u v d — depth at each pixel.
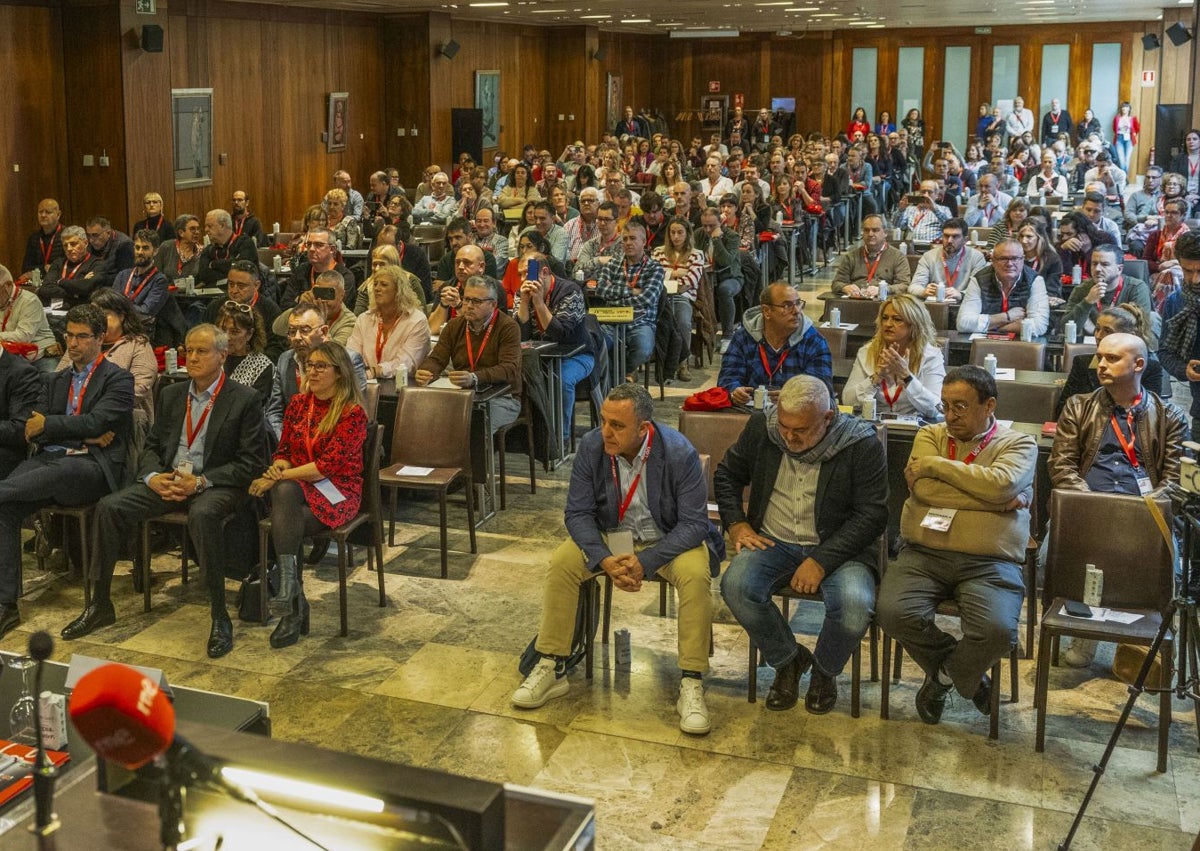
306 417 5.09
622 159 19.03
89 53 13.54
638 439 4.35
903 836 3.55
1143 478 4.76
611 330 8.25
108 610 5.10
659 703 4.40
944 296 8.46
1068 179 21.06
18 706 3.18
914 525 4.24
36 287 9.78
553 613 4.37
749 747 4.07
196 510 4.90
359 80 19.58
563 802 1.96
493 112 23.03
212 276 9.61
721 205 11.38
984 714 4.29
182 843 1.76
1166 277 8.79
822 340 5.96
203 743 1.78
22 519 5.16
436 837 1.64
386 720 4.29
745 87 31.75
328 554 5.93
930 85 30.19
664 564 4.29
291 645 4.91
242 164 16.64
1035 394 5.86
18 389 5.40
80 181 13.83
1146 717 4.25
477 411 6.34
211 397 5.16
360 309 7.86
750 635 4.30
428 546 6.03
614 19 24.02
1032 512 4.72
